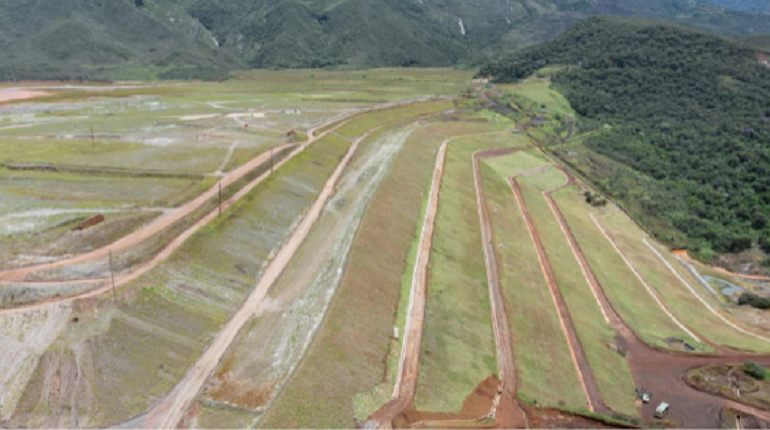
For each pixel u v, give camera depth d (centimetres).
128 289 6275
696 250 12988
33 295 6028
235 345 6000
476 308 8369
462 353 7256
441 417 5956
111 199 8675
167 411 5069
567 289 9794
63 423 4778
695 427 7031
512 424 6288
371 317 7125
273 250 8062
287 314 6638
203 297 6606
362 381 6041
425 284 8419
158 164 10369
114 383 5203
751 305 10775
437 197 11819
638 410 7281
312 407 5462
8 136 11994
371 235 8962
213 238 7769
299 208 9556
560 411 6769
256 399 5359
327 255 8088
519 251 10662
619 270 11294
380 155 13238
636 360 8462
